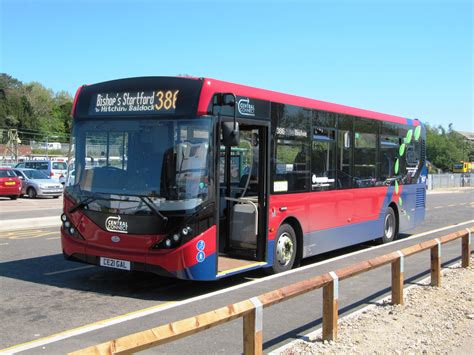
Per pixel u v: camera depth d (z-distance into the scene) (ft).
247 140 28.89
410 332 19.25
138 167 24.52
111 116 25.67
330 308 17.65
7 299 23.84
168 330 11.35
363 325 19.80
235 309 13.24
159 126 24.44
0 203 85.97
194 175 23.76
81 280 27.94
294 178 30.48
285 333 19.08
